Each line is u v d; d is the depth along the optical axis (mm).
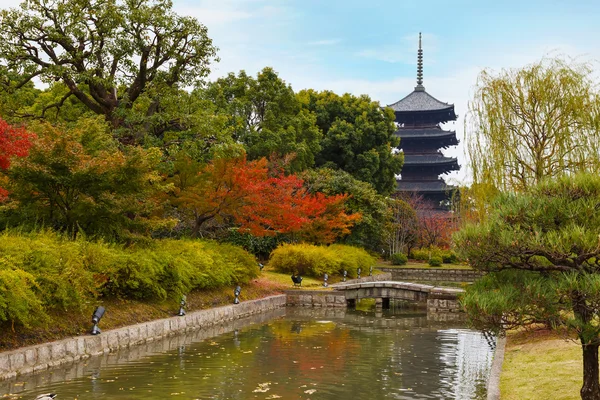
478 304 8141
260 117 44281
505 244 8172
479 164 16859
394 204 56656
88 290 15992
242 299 25766
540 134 16438
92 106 25812
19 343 13312
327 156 52625
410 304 33000
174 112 26266
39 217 18406
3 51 22984
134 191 18922
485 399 11430
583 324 7879
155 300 19953
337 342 18438
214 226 33312
